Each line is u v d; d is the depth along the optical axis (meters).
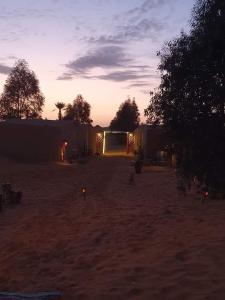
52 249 13.42
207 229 14.67
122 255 12.07
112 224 16.45
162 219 17.16
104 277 10.27
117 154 65.94
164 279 9.73
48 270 11.37
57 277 10.71
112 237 14.30
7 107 79.75
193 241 12.88
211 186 7.42
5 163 40.75
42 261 12.30
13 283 10.56
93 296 9.15
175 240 13.20
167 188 27.44
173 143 7.70
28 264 12.10
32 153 45.38
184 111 7.13
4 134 45.97
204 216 17.42
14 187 28.06
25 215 19.11
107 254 12.35
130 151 69.00
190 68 7.07
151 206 20.67
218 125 7.00
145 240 13.65
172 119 7.34
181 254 11.48
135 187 28.42
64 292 9.62
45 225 16.91
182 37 7.27
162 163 42.09
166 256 11.44
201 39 6.88
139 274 10.20
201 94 6.96
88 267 11.40
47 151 45.38
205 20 6.95
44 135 45.31
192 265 10.48
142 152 44.34
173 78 7.25
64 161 46.47
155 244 12.93
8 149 45.81
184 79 7.14
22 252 13.26
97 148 65.38
